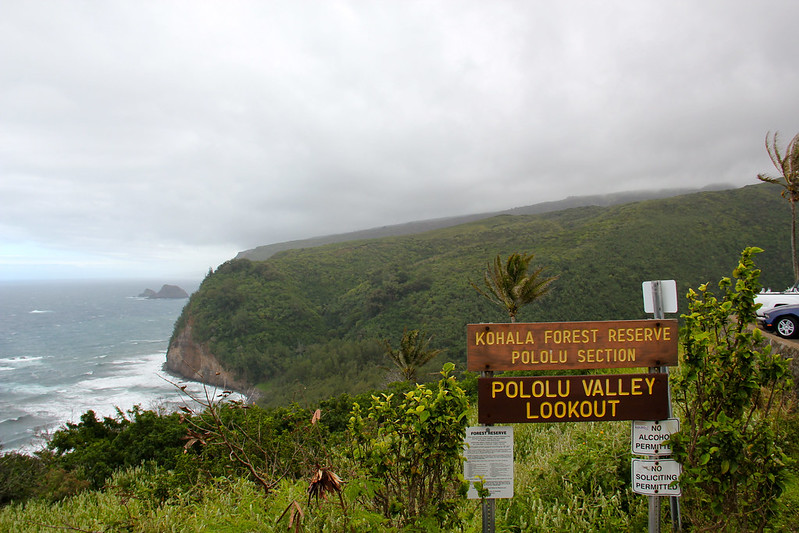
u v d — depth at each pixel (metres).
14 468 9.16
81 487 8.76
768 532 3.71
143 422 11.62
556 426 7.95
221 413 7.97
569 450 5.91
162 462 10.63
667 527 4.00
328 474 3.05
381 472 3.73
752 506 3.53
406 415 3.65
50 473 9.02
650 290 3.91
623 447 5.20
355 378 68.50
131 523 4.32
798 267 15.58
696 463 3.56
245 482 5.27
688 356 3.63
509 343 3.78
